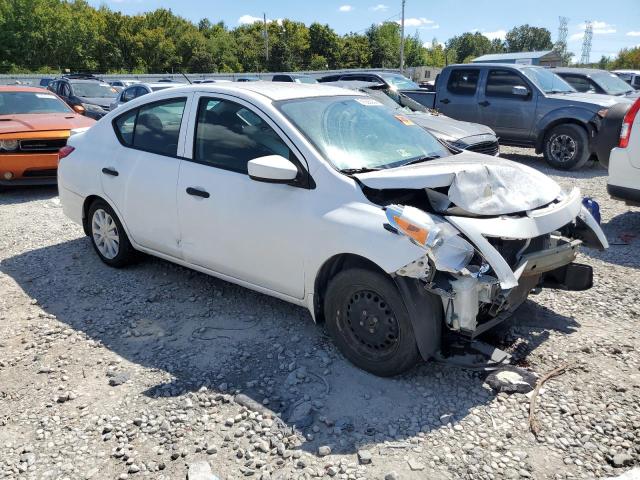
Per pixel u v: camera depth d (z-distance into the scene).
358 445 2.86
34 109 9.42
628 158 5.83
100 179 5.00
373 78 14.08
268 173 3.45
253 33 92.31
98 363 3.70
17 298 4.72
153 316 4.33
